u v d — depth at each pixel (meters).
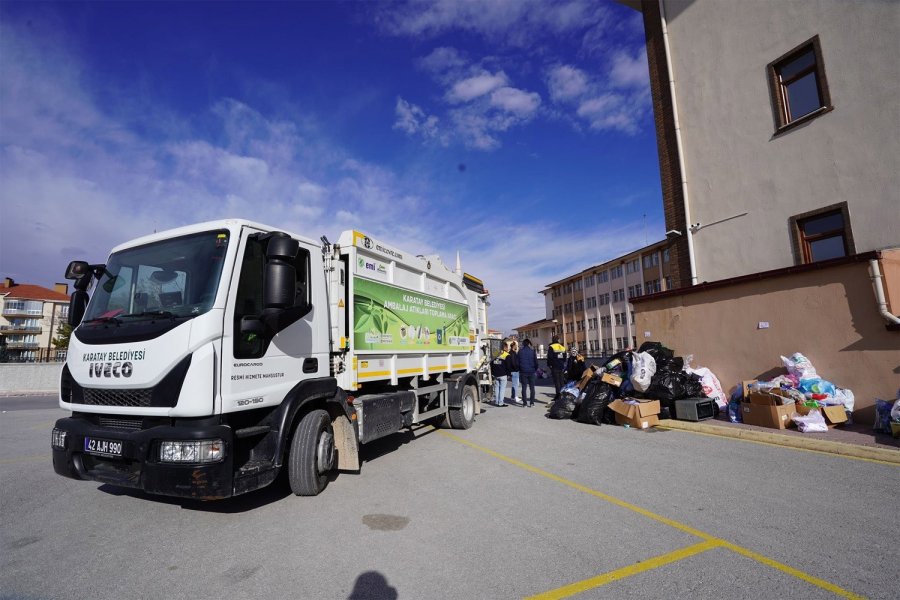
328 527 4.11
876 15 9.37
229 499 4.88
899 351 7.43
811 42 10.41
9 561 3.53
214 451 3.79
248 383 4.30
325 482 5.20
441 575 3.23
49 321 65.12
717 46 12.45
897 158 8.98
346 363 5.81
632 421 8.91
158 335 4.03
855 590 2.99
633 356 9.88
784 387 8.37
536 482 5.43
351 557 3.52
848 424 7.79
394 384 6.96
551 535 3.90
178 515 4.45
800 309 8.68
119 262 4.86
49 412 14.12
